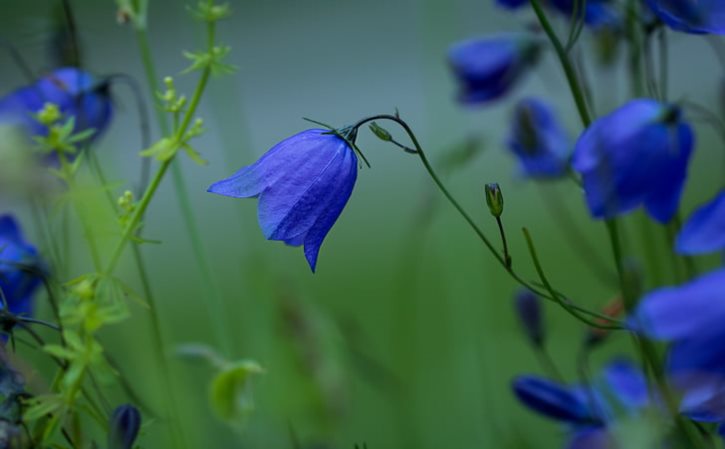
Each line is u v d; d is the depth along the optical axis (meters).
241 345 0.45
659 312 0.30
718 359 0.30
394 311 0.48
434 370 0.47
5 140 0.32
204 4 0.34
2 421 0.31
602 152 0.34
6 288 0.33
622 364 0.35
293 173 0.33
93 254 0.32
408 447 0.42
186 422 0.38
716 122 0.35
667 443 0.32
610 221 0.34
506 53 0.43
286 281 0.41
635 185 0.34
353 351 0.41
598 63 0.38
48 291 0.32
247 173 0.33
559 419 0.35
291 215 0.33
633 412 0.34
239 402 0.36
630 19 0.36
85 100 0.37
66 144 0.33
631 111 0.34
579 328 0.49
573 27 0.34
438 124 0.47
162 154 0.33
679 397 0.31
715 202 0.32
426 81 0.47
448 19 0.47
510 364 0.47
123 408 0.31
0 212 0.34
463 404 0.43
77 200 0.32
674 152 0.34
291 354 0.40
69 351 0.31
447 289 0.46
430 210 0.45
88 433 0.34
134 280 0.37
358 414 0.44
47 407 0.31
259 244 0.41
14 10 0.37
